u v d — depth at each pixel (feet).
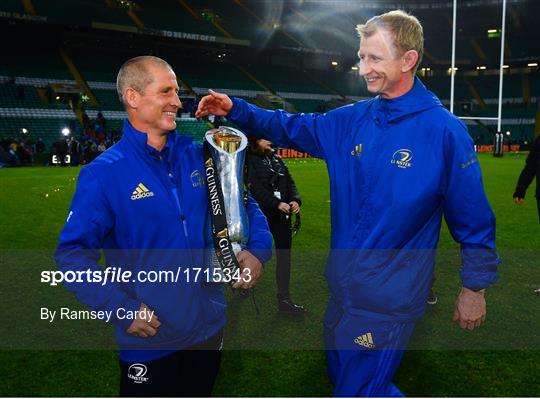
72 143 70.54
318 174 56.39
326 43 157.69
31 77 104.37
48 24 105.40
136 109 5.98
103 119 83.82
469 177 5.81
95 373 9.64
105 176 5.78
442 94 160.15
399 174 5.91
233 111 7.32
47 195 35.65
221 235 6.09
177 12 139.74
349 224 6.34
